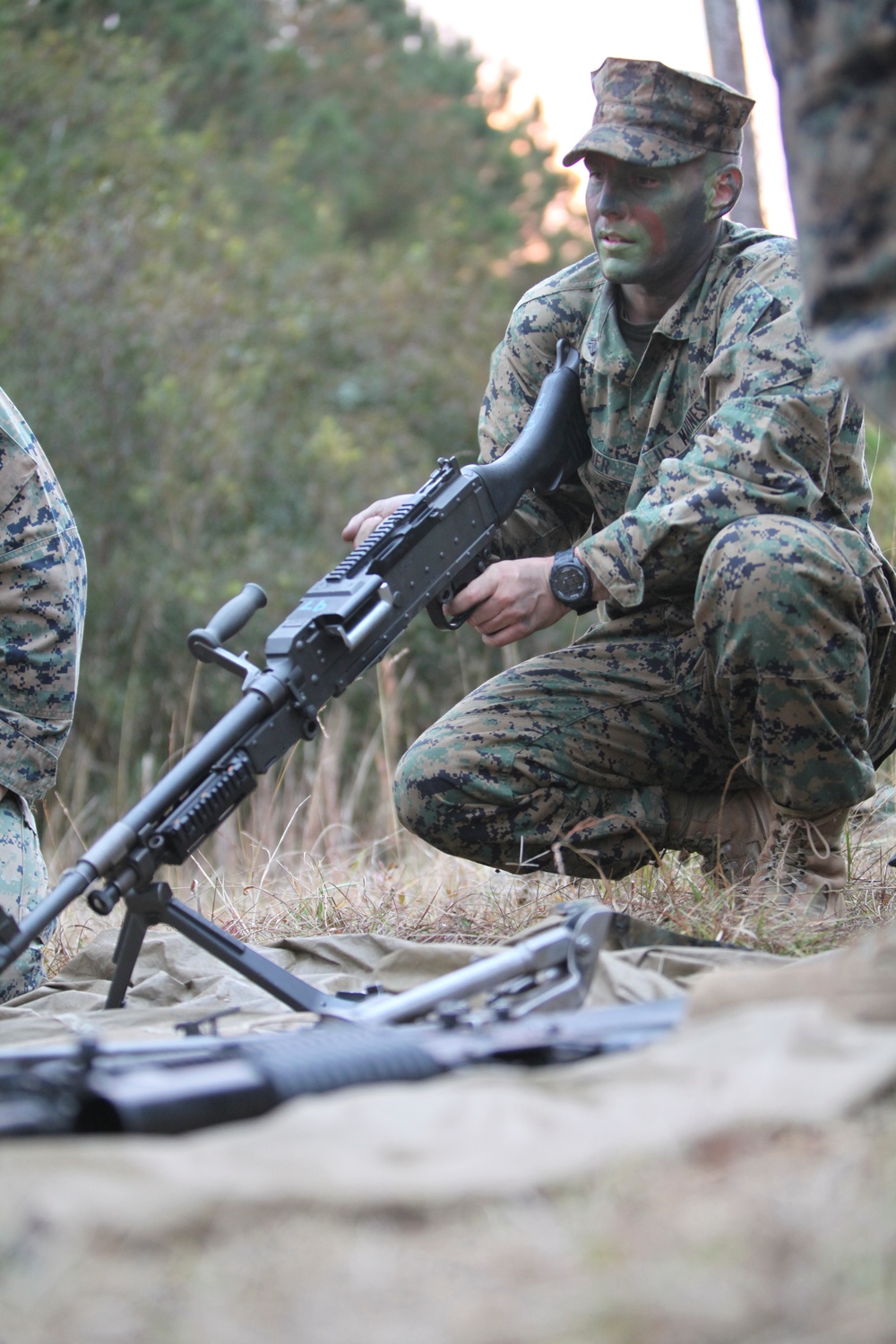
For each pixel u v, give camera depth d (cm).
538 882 361
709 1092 148
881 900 316
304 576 1040
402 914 352
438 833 333
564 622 1034
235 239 1153
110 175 1098
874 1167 133
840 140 179
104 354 988
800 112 185
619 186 308
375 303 1314
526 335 352
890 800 430
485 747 329
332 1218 129
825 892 315
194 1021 229
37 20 1191
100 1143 141
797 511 301
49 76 1130
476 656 963
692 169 307
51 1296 117
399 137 2136
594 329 337
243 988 282
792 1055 152
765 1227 123
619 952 238
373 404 1261
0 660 320
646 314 329
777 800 311
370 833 583
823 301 186
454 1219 130
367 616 267
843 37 177
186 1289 117
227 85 1681
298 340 1185
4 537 319
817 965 189
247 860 467
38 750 324
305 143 1585
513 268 1886
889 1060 149
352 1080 164
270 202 1503
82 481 975
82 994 291
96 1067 167
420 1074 170
